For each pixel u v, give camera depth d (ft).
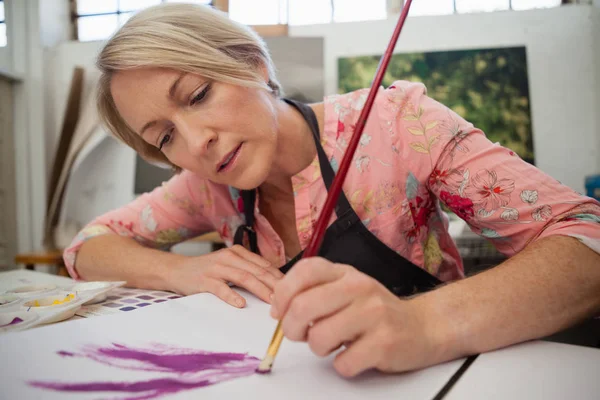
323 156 2.33
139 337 1.53
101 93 2.39
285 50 8.43
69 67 9.78
